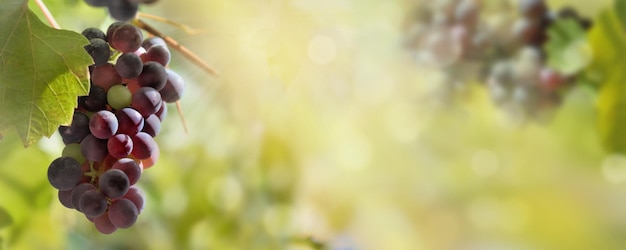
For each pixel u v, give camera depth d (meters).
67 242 1.38
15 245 1.33
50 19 1.13
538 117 1.54
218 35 1.41
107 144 1.08
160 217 1.47
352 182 1.74
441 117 1.68
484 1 1.49
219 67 1.42
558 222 1.69
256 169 1.62
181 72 1.37
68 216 1.38
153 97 1.09
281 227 1.66
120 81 1.10
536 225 1.70
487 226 1.74
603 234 1.66
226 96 1.46
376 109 1.68
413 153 1.74
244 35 1.44
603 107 1.43
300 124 1.63
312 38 1.52
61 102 1.08
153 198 1.45
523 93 1.49
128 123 1.08
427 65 1.60
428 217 1.76
